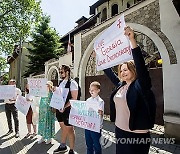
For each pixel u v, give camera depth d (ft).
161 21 20.68
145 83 6.89
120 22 8.45
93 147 12.78
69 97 14.60
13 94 21.27
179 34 18.75
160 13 20.83
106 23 30.30
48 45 83.15
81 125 12.28
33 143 18.58
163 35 20.45
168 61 19.60
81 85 35.83
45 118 18.29
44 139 18.83
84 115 12.17
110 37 9.27
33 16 74.23
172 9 19.49
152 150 16.55
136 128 7.29
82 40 36.70
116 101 8.17
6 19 70.90
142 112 7.26
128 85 8.03
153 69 23.47
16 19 72.08
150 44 30.91
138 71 6.88
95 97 11.90
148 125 7.23
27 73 88.99
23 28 72.49
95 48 10.69
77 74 37.45
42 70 82.12
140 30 23.40
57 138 20.44
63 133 15.80
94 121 11.62
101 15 52.65
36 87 18.57
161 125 22.38
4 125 26.53
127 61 8.11
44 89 18.07
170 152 16.15
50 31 83.82
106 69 10.07
